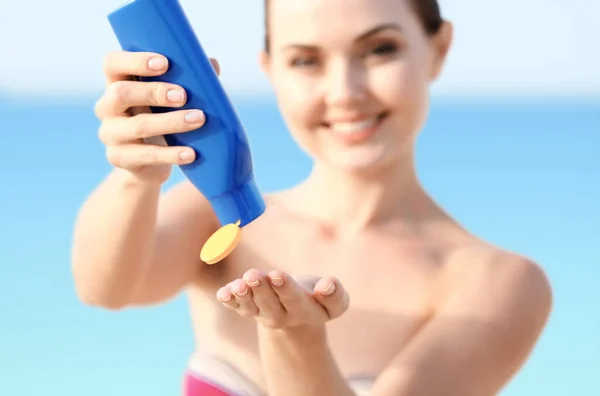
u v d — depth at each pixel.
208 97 1.03
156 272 1.29
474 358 1.23
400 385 1.18
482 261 1.34
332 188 1.38
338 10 1.21
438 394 1.18
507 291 1.30
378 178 1.36
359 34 1.21
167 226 1.33
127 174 1.17
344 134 1.25
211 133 1.03
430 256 1.35
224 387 1.30
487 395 1.26
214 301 1.37
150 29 1.02
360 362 1.29
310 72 1.25
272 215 1.42
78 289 1.27
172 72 1.03
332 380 1.07
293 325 1.01
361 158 1.25
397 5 1.23
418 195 1.41
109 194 1.21
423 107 1.28
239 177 1.05
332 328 1.32
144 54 1.02
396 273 1.34
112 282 1.24
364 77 1.23
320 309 1.01
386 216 1.38
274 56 1.29
